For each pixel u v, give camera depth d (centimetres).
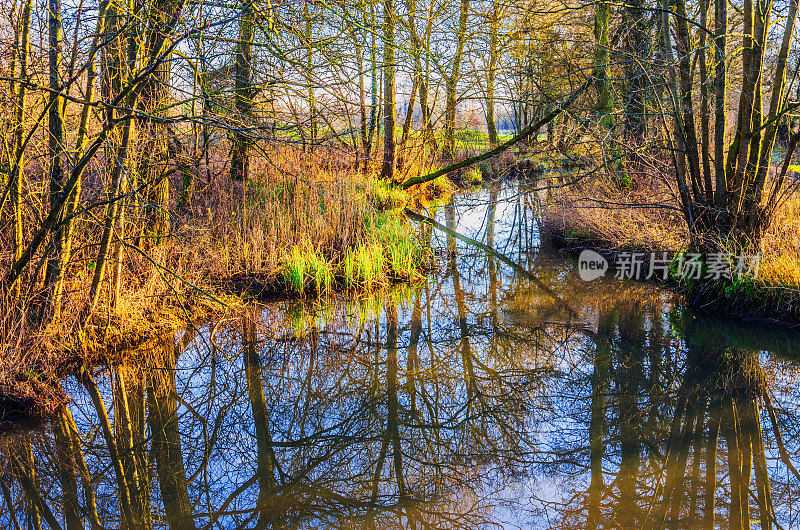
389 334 639
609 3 643
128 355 546
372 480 401
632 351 577
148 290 602
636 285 789
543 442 446
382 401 509
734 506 352
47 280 482
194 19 427
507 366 564
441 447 441
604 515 349
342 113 495
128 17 475
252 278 750
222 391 513
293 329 646
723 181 671
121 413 468
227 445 439
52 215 436
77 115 522
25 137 460
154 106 542
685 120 691
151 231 620
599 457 416
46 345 475
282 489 388
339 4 593
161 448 430
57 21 436
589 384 522
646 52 781
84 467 403
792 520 336
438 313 701
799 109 637
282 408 492
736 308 644
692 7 777
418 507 369
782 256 623
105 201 435
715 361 543
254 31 547
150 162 567
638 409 475
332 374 550
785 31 612
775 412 455
